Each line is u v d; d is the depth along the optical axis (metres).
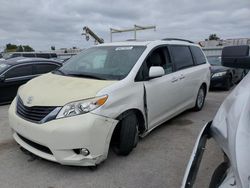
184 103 5.71
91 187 3.16
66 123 3.16
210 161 3.75
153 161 3.82
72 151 3.21
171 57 5.15
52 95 3.43
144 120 4.17
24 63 8.31
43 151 3.41
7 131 5.15
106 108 3.34
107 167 3.61
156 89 4.39
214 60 12.49
